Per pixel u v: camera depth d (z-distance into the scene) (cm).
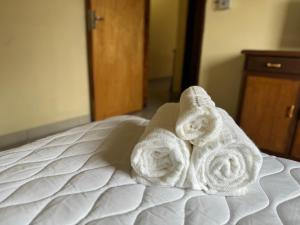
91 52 230
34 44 195
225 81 226
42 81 207
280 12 191
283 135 174
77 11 215
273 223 53
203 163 64
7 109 192
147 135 69
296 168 79
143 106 312
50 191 59
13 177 64
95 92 244
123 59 263
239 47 213
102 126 103
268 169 78
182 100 80
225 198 62
